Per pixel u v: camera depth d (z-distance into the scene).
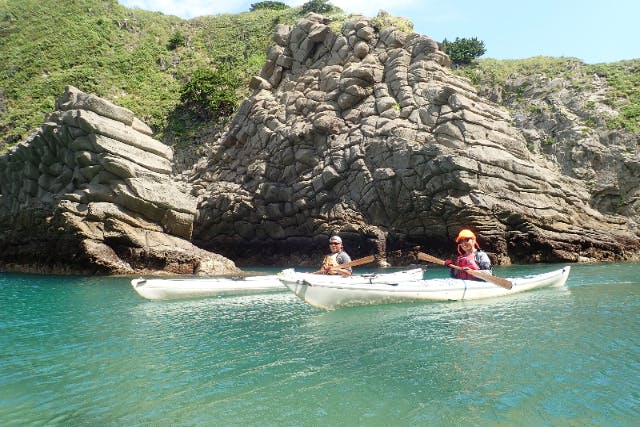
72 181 20.61
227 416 4.34
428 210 21.58
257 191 26.61
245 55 53.84
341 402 4.58
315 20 30.42
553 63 40.19
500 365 5.50
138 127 22.02
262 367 5.76
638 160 27.94
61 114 21.27
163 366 5.92
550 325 7.44
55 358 6.41
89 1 62.00
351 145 24.42
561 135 31.72
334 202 24.47
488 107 23.86
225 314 9.50
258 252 26.95
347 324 8.00
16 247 22.72
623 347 6.12
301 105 27.44
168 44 57.44
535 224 21.31
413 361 5.77
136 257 19.34
